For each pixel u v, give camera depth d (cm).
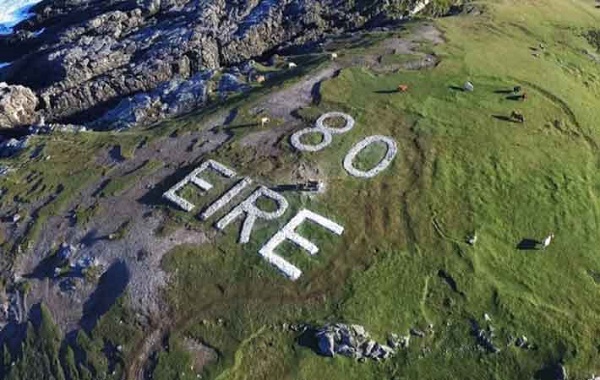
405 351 3934
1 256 4791
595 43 7212
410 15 8112
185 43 8019
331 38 7631
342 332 3934
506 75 6072
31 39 9212
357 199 4734
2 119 7169
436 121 5409
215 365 3934
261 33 8275
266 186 4872
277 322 4075
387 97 5672
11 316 4441
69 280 4494
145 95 6788
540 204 4762
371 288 4194
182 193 4922
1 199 5288
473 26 7150
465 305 4119
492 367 3872
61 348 4197
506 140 5275
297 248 4431
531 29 7219
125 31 8775
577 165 5162
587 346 3944
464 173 4938
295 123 5469
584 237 4578
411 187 4806
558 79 6181
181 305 4219
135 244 4597
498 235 4519
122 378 3988
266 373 3881
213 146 5366
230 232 4575
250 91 6222
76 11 9544
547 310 4109
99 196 5094
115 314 4241
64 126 6469
